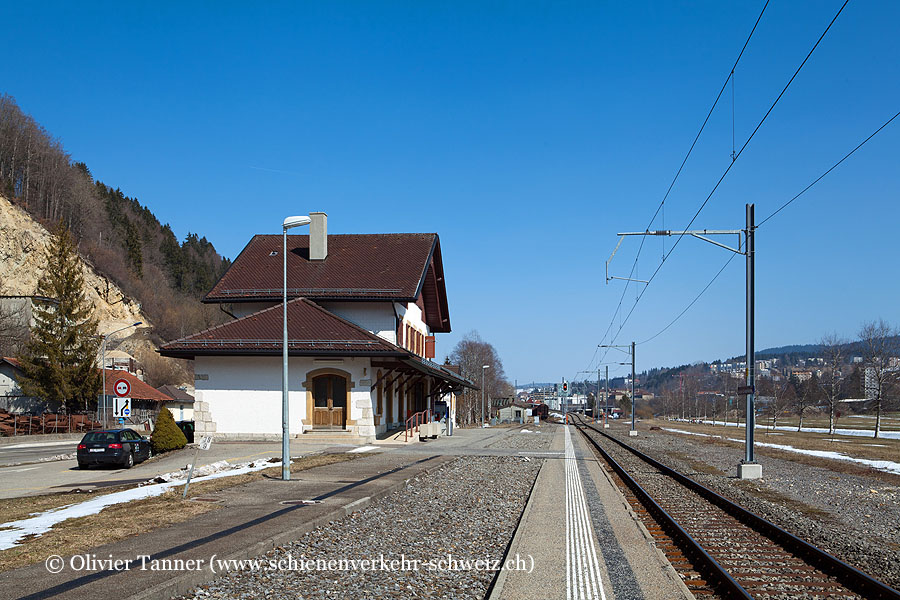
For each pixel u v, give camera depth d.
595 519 13.74
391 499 15.93
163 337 107.12
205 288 153.38
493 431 61.19
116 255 102.81
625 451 35.69
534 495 17.22
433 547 11.00
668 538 11.87
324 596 8.14
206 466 21.44
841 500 17.19
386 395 38.72
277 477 18.98
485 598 8.23
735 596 8.10
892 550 10.86
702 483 20.86
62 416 51.44
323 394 34.59
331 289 38.50
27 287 73.00
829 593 8.36
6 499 16.05
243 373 34.72
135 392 63.00
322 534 11.59
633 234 23.70
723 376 108.12
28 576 8.27
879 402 49.12
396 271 40.09
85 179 113.25
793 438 52.09
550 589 8.52
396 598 8.14
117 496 15.88
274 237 45.03
